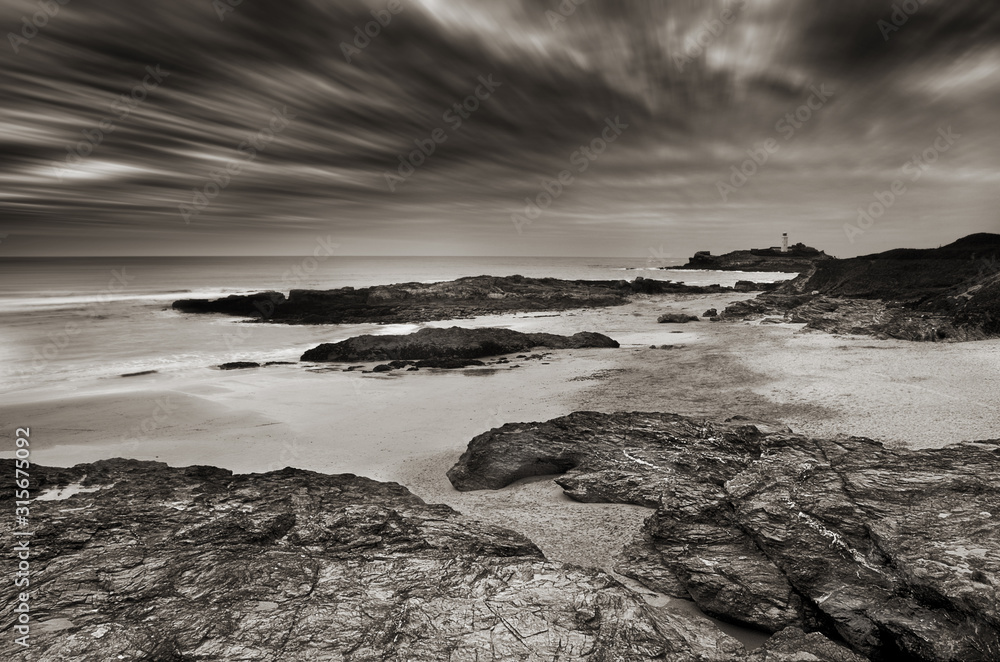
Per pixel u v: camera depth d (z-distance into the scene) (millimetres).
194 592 7906
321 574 8445
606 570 10258
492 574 8406
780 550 9617
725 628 8742
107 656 6520
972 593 7363
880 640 7816
